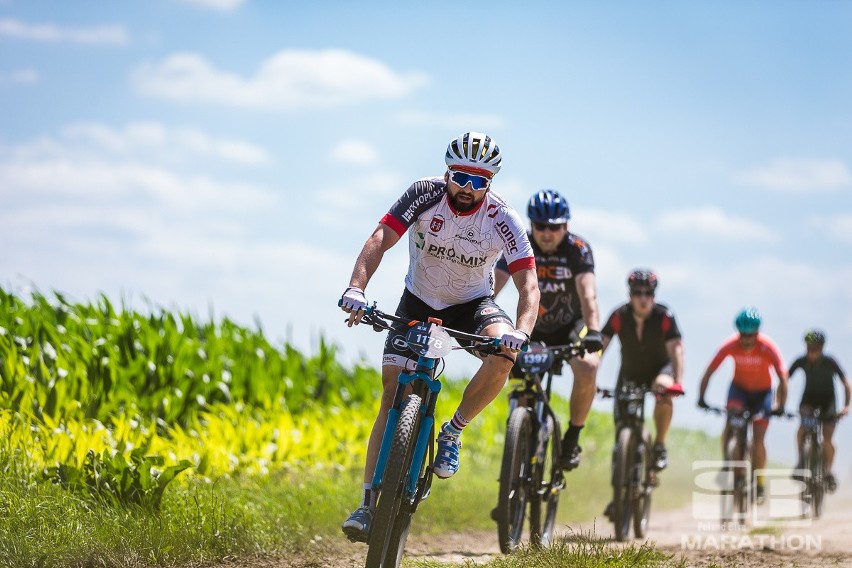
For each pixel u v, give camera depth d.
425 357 11.23
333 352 28.56
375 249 11.55
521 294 11.73
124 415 19.20
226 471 18.36
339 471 21.47
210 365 22.75
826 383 28.19
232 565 12.62
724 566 13.41
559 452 15.87
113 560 11.52
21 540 11.26
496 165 11.65
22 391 17.47
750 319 24.05
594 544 13.40
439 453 11.60
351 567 13.13
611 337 19.86
